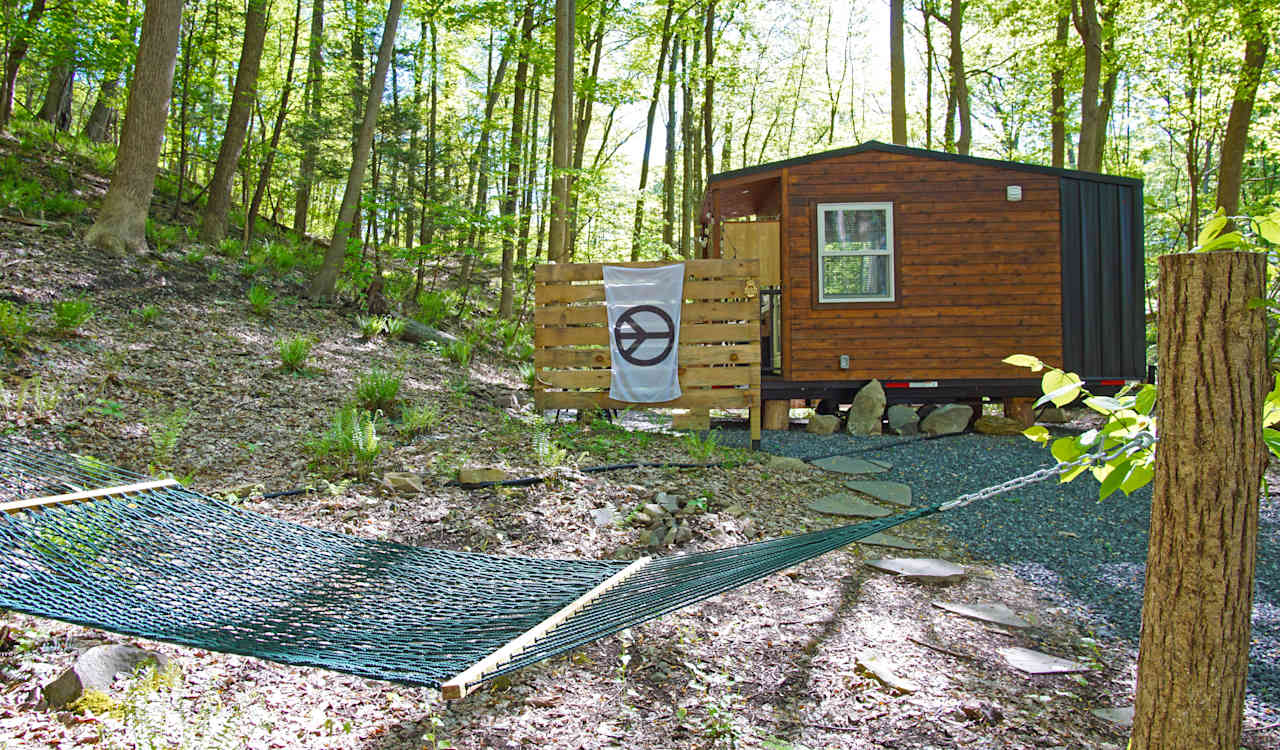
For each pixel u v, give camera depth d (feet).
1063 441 6.43
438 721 8.95
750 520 17.85
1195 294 5.43
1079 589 14.62
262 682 9.93
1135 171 70.33
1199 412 5.43
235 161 42.98
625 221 69.82
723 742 9.20
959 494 21.18
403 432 22.61
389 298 44.91
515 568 10.87
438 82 58.29
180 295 32.27
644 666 10.99
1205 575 5.45
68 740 8.06
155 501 11.64
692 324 25.75
